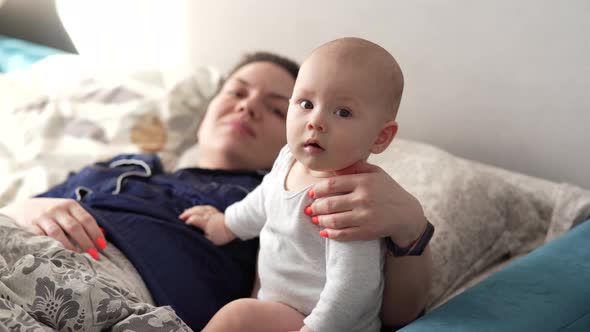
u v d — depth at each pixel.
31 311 0.74
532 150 1.39
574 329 0.71
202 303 1.00
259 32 1.83
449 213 1.13
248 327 0.80
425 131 1.56
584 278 0.80
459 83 1.46
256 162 1.33
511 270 0.83
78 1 2.26
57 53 2.02
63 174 1.53
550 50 1.30
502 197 1.23
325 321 0.74
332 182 0.77
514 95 1.38
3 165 1.57
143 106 1.68
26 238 0.89
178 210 1.14
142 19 2.14
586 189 1.31
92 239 0.98
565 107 1.32
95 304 0.76
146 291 0.96
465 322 0.70
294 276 0.81
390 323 0.93
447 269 1.09
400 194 0.79
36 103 1.71
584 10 1.24
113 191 1.17
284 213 0.81
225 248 1.09
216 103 1.37
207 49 2.00
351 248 0.74
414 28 1.49
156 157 1.33
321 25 1.67
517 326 0.69
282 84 1.35
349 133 0.70
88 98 1.72
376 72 0.71
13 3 2.36
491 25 1.37
